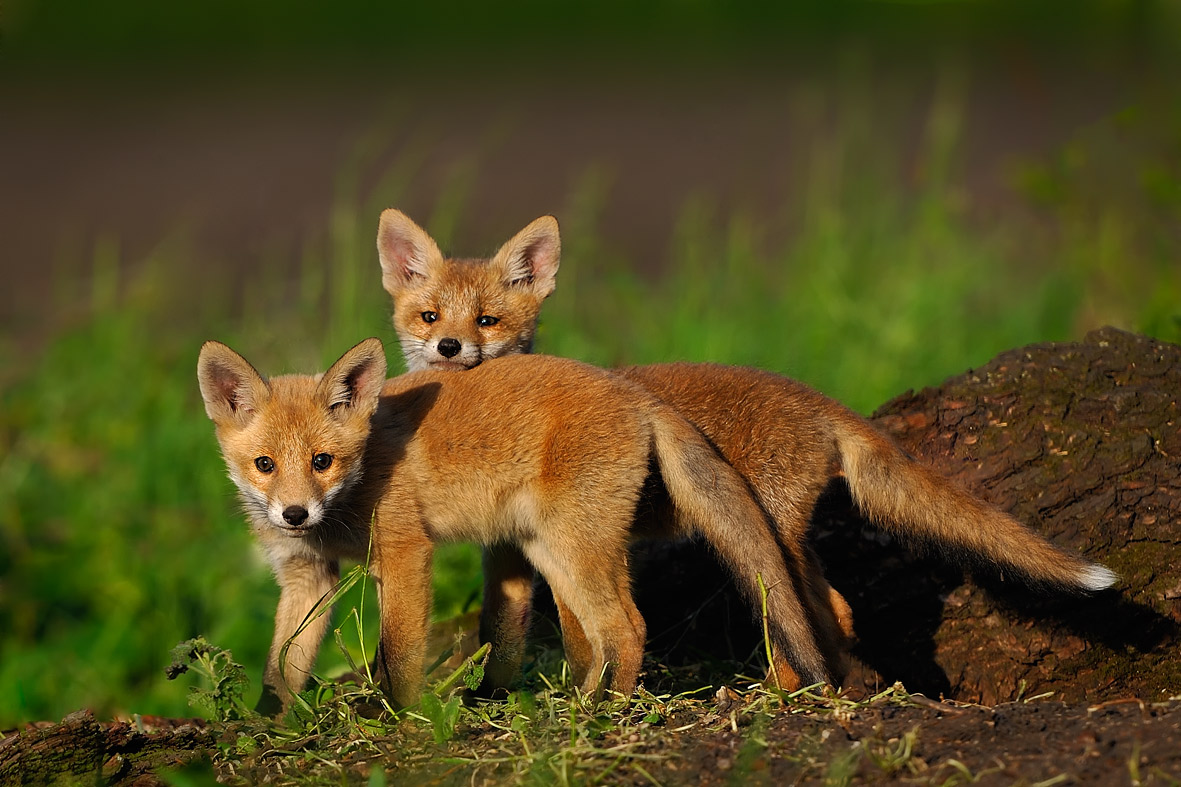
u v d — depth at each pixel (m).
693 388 9.12
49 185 27.23
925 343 16.47
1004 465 9.27
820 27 43.50
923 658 9.22
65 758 7.16
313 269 20.95
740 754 6.57
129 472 15.25
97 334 18.53
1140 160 16.52
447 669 9.68
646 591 10.05
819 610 8.91
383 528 8.54
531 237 12.01
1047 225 21.02
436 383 8.98
